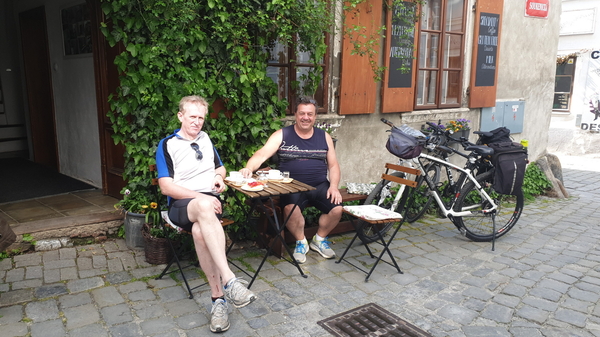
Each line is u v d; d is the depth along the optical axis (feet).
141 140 13.50
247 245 14.23
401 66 19.06
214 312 9.43
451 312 10.61
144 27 12.81
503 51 23.85
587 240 16.38
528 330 9.90
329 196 13.01
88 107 17.58
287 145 13.05
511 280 12.52
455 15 21.44
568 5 41.65
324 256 13.55
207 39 13.46
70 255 12.77
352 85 17.84
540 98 26.66
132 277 11.65
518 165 15.11
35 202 15.76
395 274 12.67
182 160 10.18
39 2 19.95
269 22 14.14
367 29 17.67
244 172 12.04
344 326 9.81
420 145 14.93
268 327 9.66
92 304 10.25
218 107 14.29
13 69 24.30
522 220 18.94
